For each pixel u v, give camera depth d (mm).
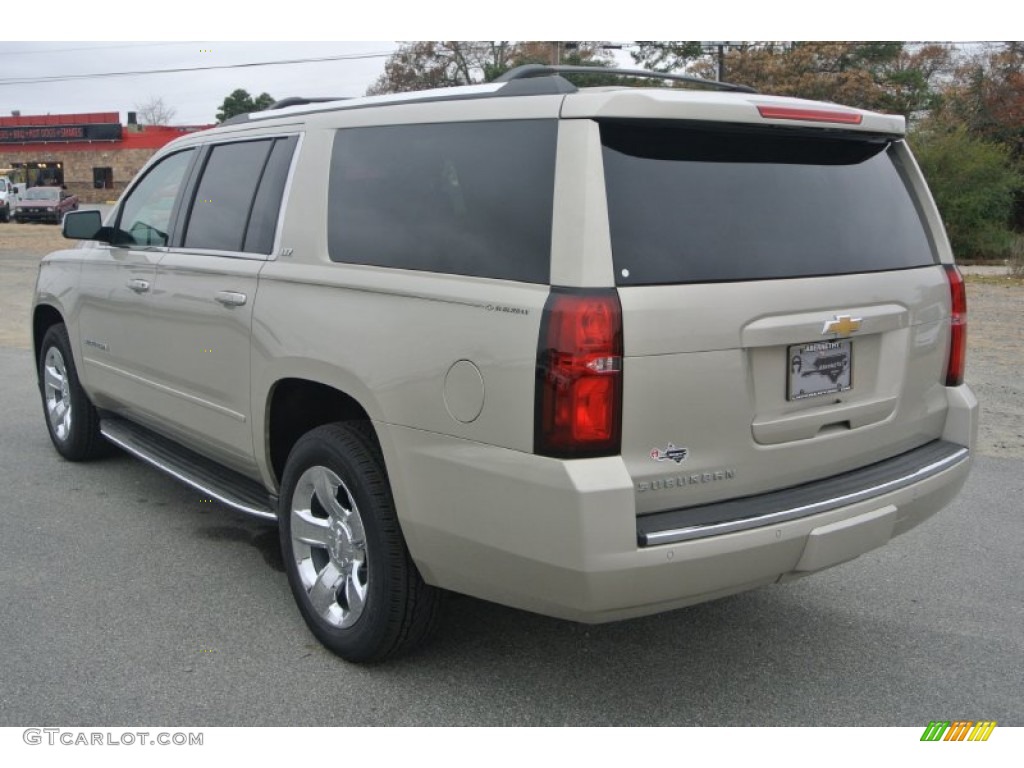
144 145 62625
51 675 3441
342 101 3844
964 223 29797
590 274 2688
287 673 3488
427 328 3049
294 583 3762
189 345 4363
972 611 4117
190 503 5391
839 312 3154
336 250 3549
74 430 5910
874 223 3422
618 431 2699
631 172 2830
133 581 4297
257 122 4258
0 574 4348
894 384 3424
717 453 2904
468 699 3334
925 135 31719
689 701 3359
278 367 3684
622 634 3871
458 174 3141
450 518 2992
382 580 3299
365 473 3312
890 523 3230
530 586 2850
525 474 2746
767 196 3100
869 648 3775
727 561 2830
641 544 2699
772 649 3760
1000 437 7016
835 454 3240
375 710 3250
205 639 3746
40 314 6195
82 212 4980
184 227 4566
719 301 2850
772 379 3023
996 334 12141
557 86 2951
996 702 3373
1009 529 5105
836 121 3195
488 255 2955
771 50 40500
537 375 2711
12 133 64938
